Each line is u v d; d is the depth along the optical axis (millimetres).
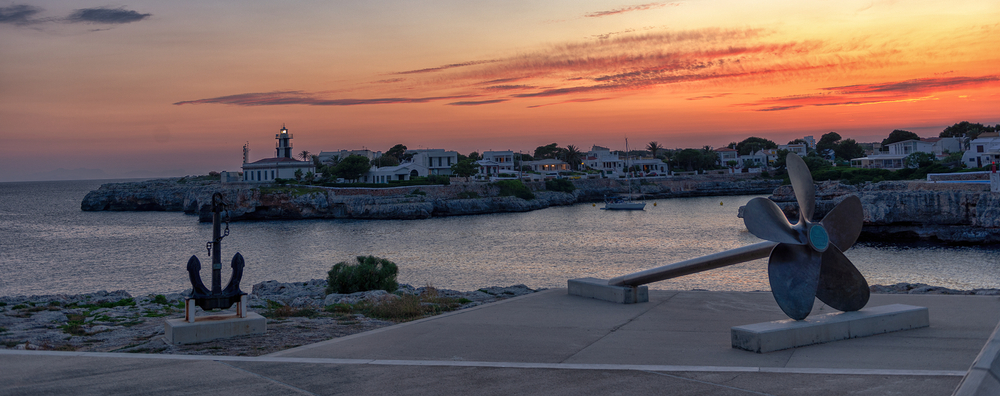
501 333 10711
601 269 46594
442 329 11094
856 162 153500
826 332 9055
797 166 9375
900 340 9086
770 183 180375
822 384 6875
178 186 148250
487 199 125562
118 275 47156
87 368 8102
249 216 111000
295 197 111375
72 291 40188
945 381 6793
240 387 7273
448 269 47500
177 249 65688
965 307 11531
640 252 56906
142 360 8570
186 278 45438
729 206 127625
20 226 100312
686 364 8156
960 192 63156
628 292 13484
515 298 14523
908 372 7188
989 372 3365
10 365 8234
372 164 165625
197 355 8969
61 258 58312
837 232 9812
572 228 85500
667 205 135875
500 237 74125
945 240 62750
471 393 6992
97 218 118812
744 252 10984
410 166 145750
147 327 12188
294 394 7004
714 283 35469
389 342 10039
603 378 7516
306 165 143875
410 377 7715
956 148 136000
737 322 11234
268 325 12070
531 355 9070
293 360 8602
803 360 8086
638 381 7324
